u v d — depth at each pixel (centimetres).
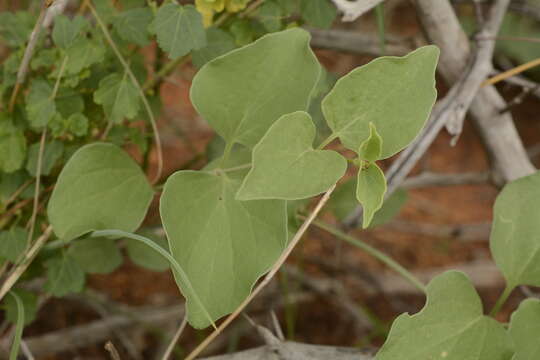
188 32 69
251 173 60
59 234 66
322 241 135
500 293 129
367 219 61
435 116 74
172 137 154
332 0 68
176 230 63
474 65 75
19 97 74
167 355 67
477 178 87
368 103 62
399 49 86
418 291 127
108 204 67
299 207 75
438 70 78
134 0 75
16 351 66
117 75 72
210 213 64
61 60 72
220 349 112
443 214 153
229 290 63
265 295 114
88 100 74
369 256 137
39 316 114
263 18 73
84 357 109
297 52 63
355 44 86
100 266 78
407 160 73
